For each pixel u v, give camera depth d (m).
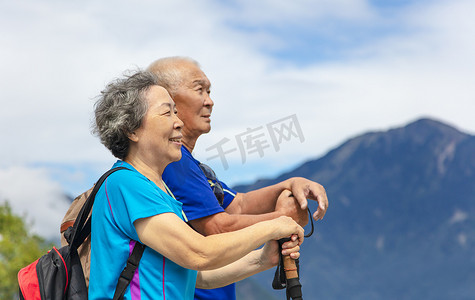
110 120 2.35
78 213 2.55
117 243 2.27
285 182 3.23
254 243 2.40
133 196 2.25
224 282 2.94
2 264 34.81
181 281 2.36
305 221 3.13
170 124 2.38
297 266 2.77
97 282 2.29
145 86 2.39
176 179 2.94
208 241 2.26
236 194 3.47
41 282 2.31
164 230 2.21
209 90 3.22
